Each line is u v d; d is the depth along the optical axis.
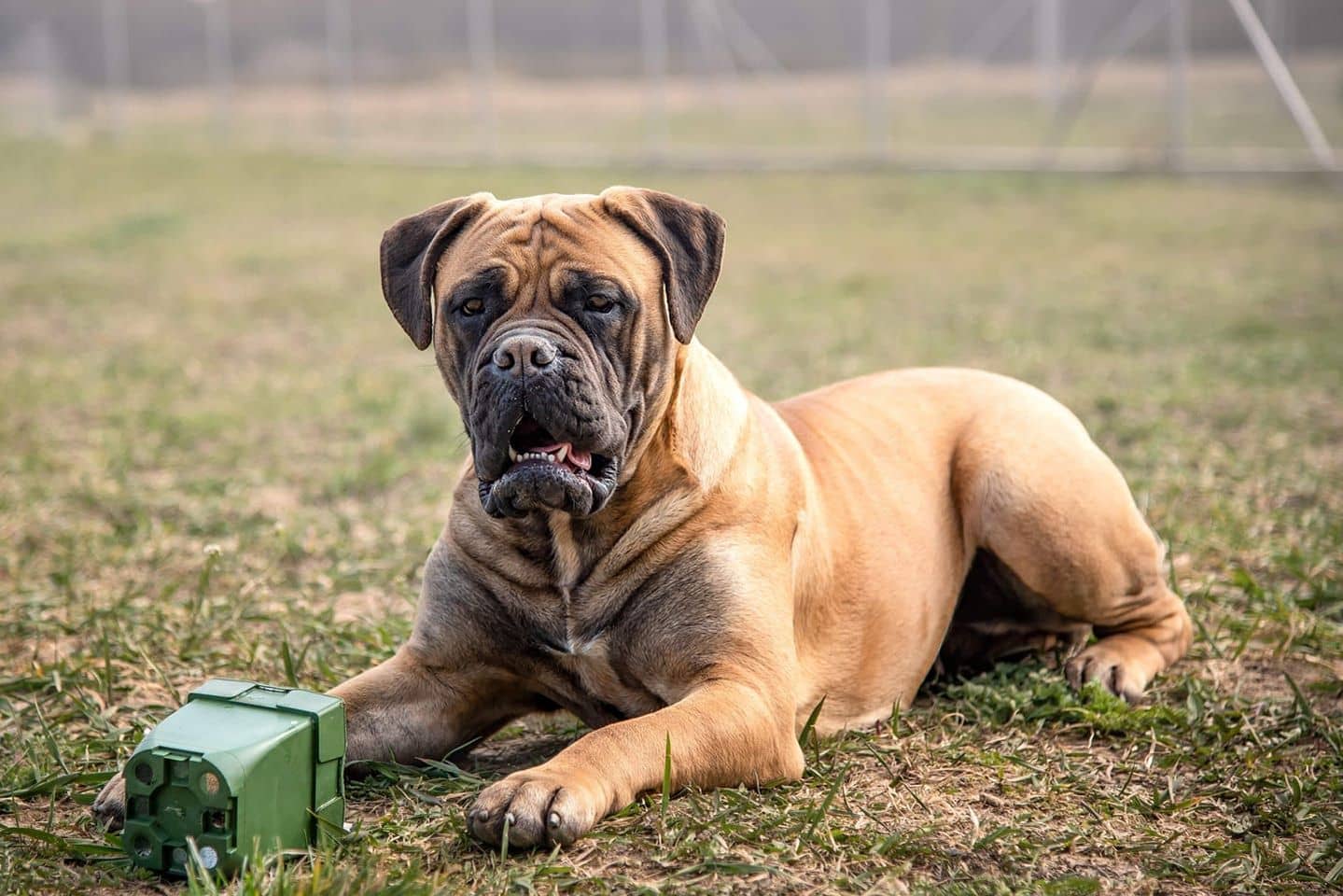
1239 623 5.84
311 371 11.96
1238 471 8.13
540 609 4.40
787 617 4.40
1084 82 28.86
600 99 35.28
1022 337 12.66
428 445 9.32
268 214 23.83
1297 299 14.36
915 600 5.07
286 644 5.20
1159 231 19.75
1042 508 5.21
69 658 5.45
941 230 20.86
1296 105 23.75
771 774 4.14
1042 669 5.30
